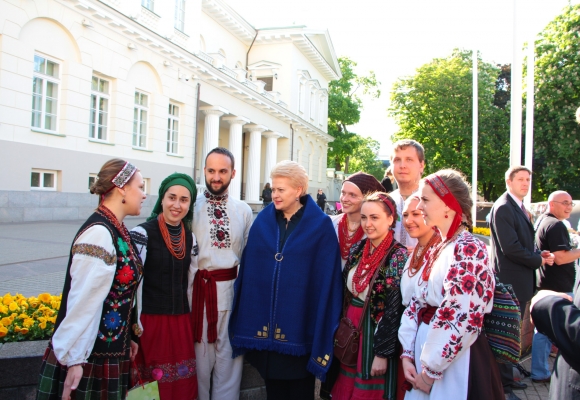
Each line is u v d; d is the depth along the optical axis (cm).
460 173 235
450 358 199
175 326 272
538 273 457
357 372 264
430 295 220
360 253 283
